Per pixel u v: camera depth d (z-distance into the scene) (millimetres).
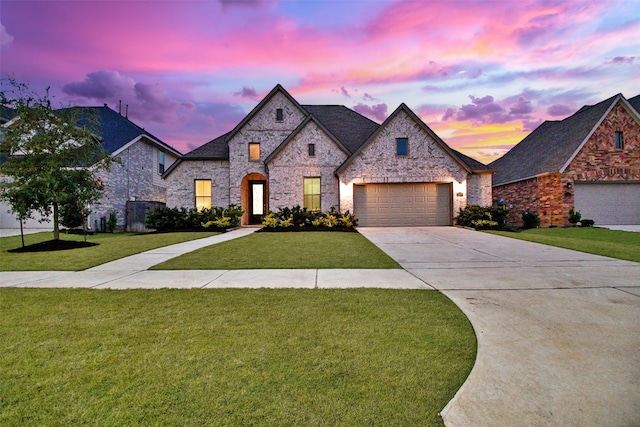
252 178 19000
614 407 2199
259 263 7598
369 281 5812
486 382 2510
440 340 3250
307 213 16078
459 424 2037
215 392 2365
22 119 10211
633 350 3037
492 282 5660
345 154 17656
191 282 5809
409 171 16875
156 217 15742
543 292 4992
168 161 25281
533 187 19703
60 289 5316
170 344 3166
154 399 2285
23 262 7906
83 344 3176
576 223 17234
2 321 3812
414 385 2467
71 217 15203
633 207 17906
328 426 2010
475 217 15781
